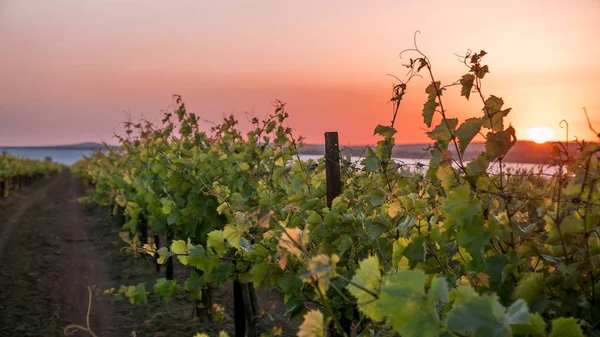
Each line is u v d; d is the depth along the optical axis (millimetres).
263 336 5469
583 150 1956
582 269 2004
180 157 7473
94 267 11922
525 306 1447
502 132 2205
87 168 25141
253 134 6520
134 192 11984
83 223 18609
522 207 2336
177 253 3891
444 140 2441
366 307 1554
